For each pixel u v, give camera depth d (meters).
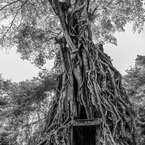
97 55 5.46
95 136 4.15
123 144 3.99
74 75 5.19
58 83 5.48
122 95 5.20
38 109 11.80
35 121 11.71
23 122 11.30
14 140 10.75
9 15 9.44
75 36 5.73
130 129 4.43
